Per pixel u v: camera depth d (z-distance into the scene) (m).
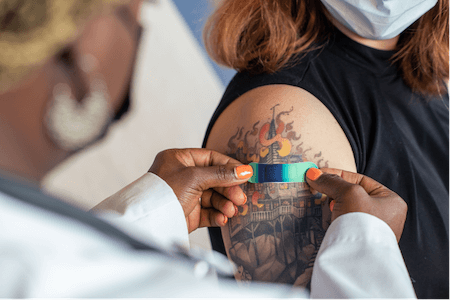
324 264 0.57
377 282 0.52
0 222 0.29
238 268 0.88
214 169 0.84
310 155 0.84
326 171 0.83
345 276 0.54
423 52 1.05
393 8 0.90
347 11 0.93
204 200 0.93
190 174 0.83
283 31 0.92
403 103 1.02
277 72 0.92
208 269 0.39
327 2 0.94
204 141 1.05
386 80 1.02
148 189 0.76
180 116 3.96
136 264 0.33
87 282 0.31
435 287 0.96
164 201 0.74
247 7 1.00
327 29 1.00
